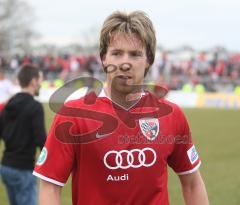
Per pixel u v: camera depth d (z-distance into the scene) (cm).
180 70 4131
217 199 925
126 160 297
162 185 306
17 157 607
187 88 3822
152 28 300
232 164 1304
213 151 1543
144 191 300
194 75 4047
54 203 297
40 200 300
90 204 299
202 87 3831
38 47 5762
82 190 300
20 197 614
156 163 303
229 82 3872
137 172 298
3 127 612
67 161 297
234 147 1628
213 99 3675
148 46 299
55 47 5628
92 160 296
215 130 2114
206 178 1118
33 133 602
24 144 606
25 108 601
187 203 333
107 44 298
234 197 939
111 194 297
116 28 295
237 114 2936
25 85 604
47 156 298
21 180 609
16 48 6781
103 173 296
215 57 4372
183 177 330
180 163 325
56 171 297
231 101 3650
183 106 3650
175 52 4856
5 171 609
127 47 293
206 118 2656
